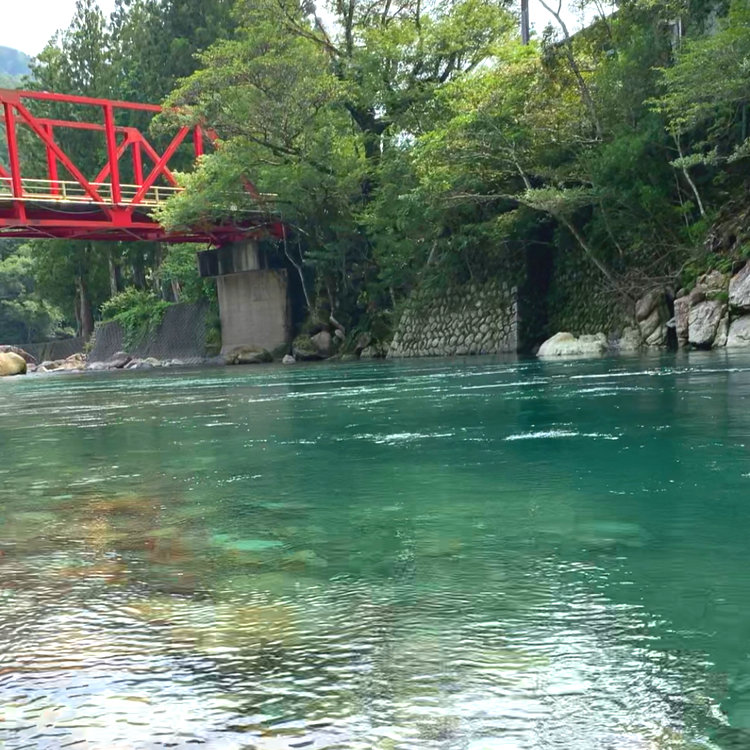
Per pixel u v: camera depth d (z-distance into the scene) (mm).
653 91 19406
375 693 1129
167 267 44344
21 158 53562
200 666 1255
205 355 42250
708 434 3986
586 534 2104
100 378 22703
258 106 26703
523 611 1484
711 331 16609
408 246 26875
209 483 3246
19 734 1038
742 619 1403
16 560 2037
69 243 52875
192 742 1000
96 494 3096
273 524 2379
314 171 28359
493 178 23156
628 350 19156
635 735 985
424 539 2119
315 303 36500
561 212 21328
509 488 2838
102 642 1381
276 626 1438
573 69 20469
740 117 18703
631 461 3311
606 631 1361
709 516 2266
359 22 29781
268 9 28062
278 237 37344
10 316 77688
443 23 26875
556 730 1002
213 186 30094
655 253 20625
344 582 1722
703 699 1084
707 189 19797
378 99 27188
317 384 11773
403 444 4234
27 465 4133
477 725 1021
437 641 1336
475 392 8008
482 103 21281
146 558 2012
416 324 28359
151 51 45969
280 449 4277
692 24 19500
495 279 25672
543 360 16453
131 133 36438
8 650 1354
